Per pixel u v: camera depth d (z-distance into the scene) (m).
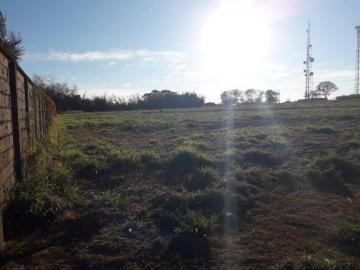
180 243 4.30
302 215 5.23
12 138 5.29
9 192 4.88
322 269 3.64
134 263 3.88
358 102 38.19
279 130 14.02
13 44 5.83
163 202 5.65
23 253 4.06
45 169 6.60
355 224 4.81
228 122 18.59
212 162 8.07
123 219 5.02
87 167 7.81
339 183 6.80
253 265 3.81
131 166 8.05
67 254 4.05
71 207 5.36
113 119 23.55
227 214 5.20
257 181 6.87
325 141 11.09
